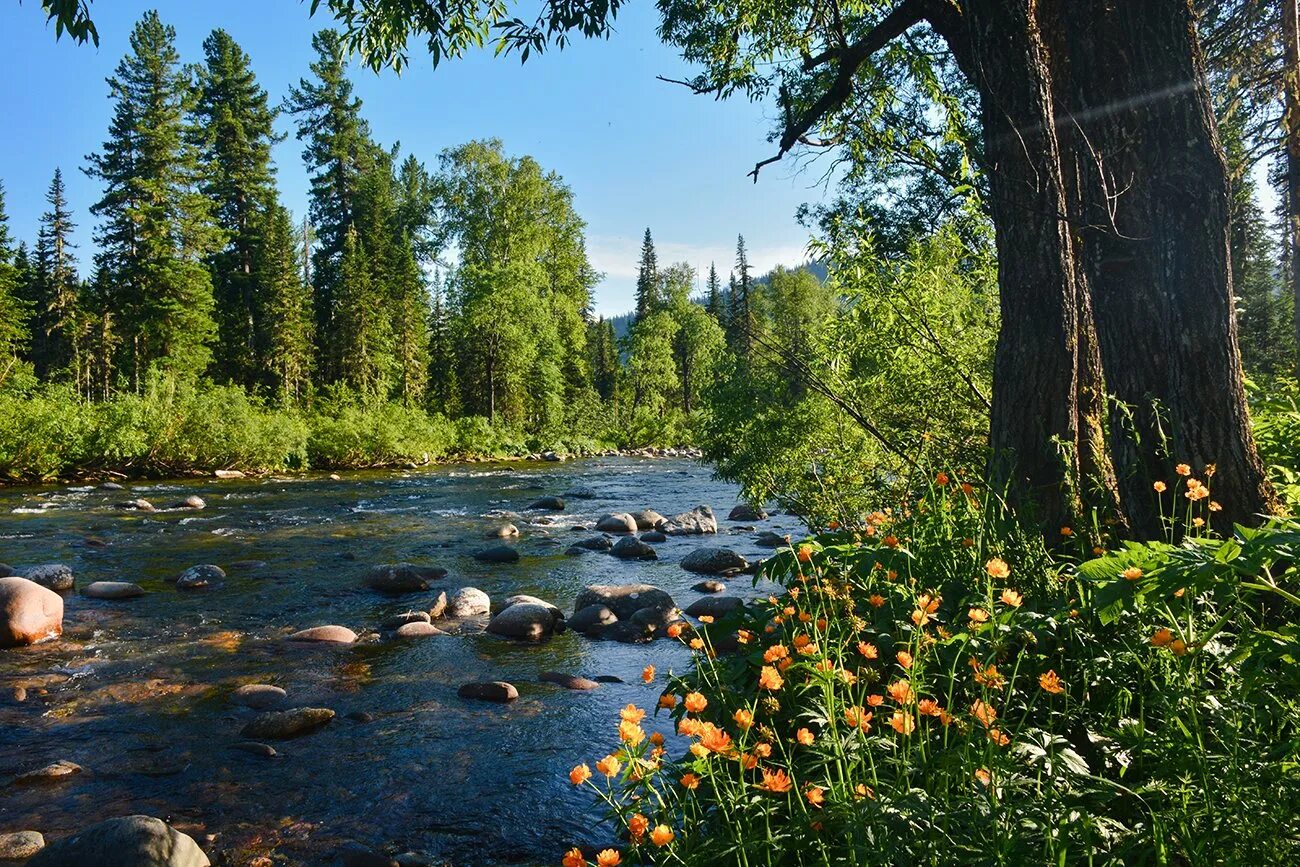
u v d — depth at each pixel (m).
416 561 11.63
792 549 3.36
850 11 7.94
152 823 3.73
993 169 4.49
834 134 7.81
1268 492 3.68
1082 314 4.48
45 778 4.72
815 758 2.42
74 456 21.47
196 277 39.94
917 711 2.26
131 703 5.98
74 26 4.11
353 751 5.20
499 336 41.72
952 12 5.32
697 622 8.36
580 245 52.00
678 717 2.85
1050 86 4.58
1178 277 3.79
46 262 52.44
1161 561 2.23
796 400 9.04
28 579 8.48
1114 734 2.21
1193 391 3.69
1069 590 2.93
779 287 64.69
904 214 12.04
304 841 4.07
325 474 27.17
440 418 36.62
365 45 6.73
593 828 4.21
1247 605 2.34
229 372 47.03
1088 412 4.32
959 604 2.87
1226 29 8.95
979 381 6.34
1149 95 4.04
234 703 6.00
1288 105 8.50
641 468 31.73
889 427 6.84
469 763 5.02
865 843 1.85
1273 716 2.05
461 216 45.84
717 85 8.24
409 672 6.79
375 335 44.59
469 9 6.80
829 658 2.60
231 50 50.78
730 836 2.10
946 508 3.50
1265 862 1.75
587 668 6.92
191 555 11.63
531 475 27.66
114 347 42.66
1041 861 1.76
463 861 3.89
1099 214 4.19
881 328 6.89
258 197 50.31
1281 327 19.08
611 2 6.00
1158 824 1.82
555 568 11.27
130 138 39.47
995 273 6.72
